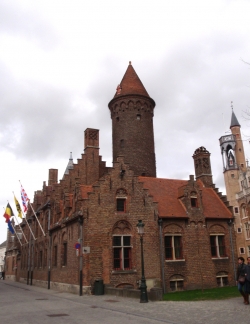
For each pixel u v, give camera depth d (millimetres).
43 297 25922
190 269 31750
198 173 41938
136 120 43562
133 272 28828
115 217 29594
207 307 17016
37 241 45688
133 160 42000
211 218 34188
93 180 36906
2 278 85062
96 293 26109
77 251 27891
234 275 33625
